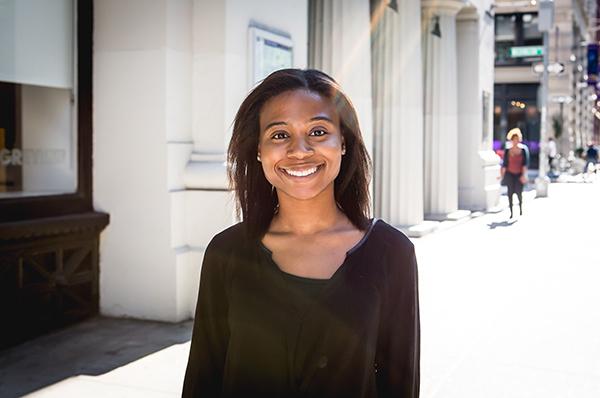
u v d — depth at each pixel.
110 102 6.58
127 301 6.60
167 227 6.42
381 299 2.05
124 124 6.52
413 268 2.13
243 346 2.02
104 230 6.64
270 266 2.05
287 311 2.00
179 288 6.46
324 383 1.96
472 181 17.47
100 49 6.61
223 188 6.47
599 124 80.75
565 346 5.89
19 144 6.02
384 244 2.11
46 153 6.29
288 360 1.98
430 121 15.23
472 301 7.52
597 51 50.78
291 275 2.05
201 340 2.17
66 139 6.51
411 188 12.96
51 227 5.95
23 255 5.75
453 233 13.19
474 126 17.36
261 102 2.16
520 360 5.52
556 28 42.66
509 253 10.85
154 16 6.39
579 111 55.03
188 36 6.66
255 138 2.19
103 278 6.68
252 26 7.00
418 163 13.05
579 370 5.28
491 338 6.12
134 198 6.52
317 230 2.12
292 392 1.98
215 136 6.63
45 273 6.00
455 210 15.69
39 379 4.99
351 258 2.05
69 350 5.65
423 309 7.16
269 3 7.37
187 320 6.55
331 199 2.15
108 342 5.87
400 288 2.10
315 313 1.98
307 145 2.06
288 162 2.06
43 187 6.27
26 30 6.07
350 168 2.21
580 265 9.79
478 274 9.09
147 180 6.46
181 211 6.54
